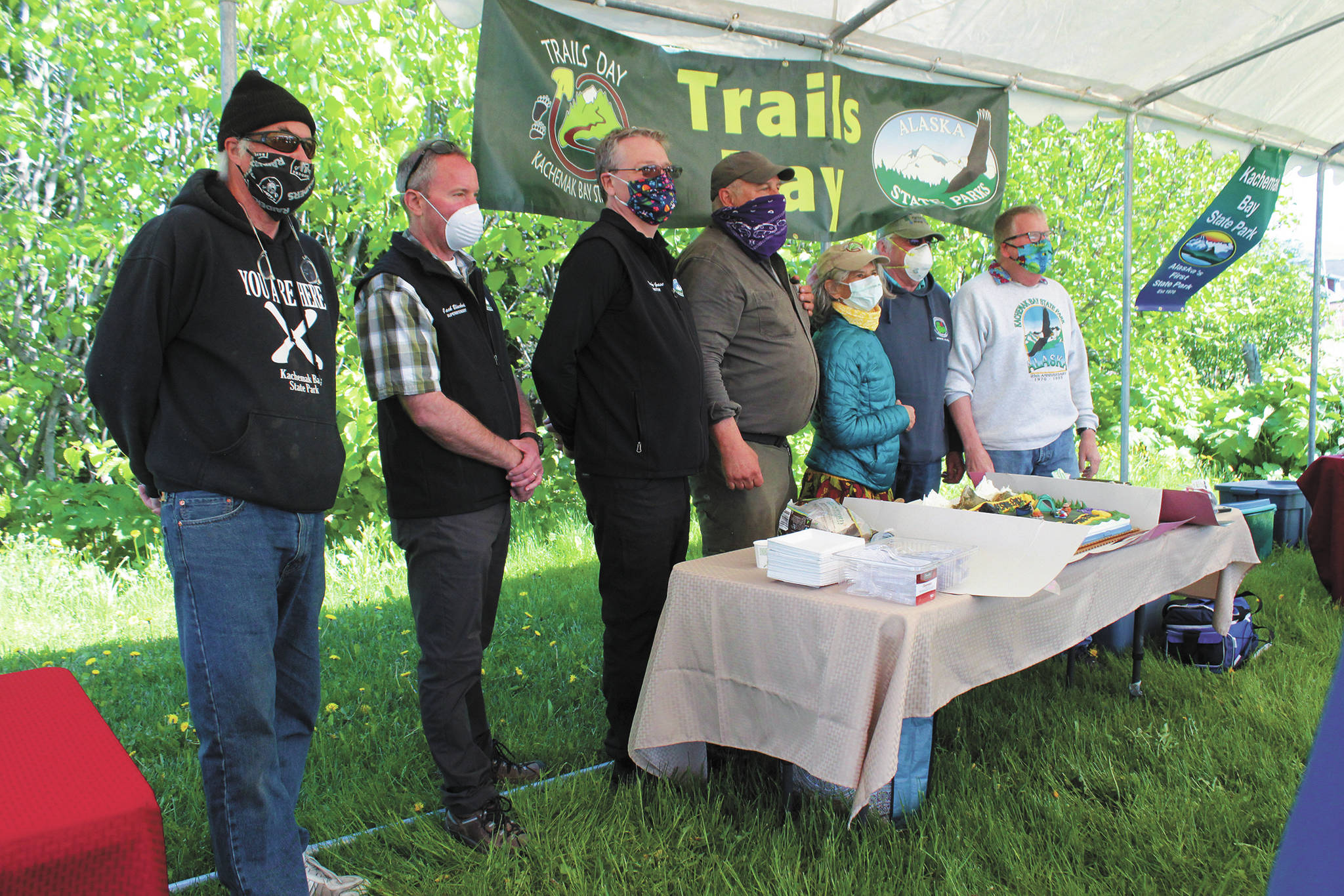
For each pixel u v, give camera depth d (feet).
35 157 20.20
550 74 10.87
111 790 4.22
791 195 12.98
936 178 14.49
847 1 12.21
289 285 6.34
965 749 9.18
